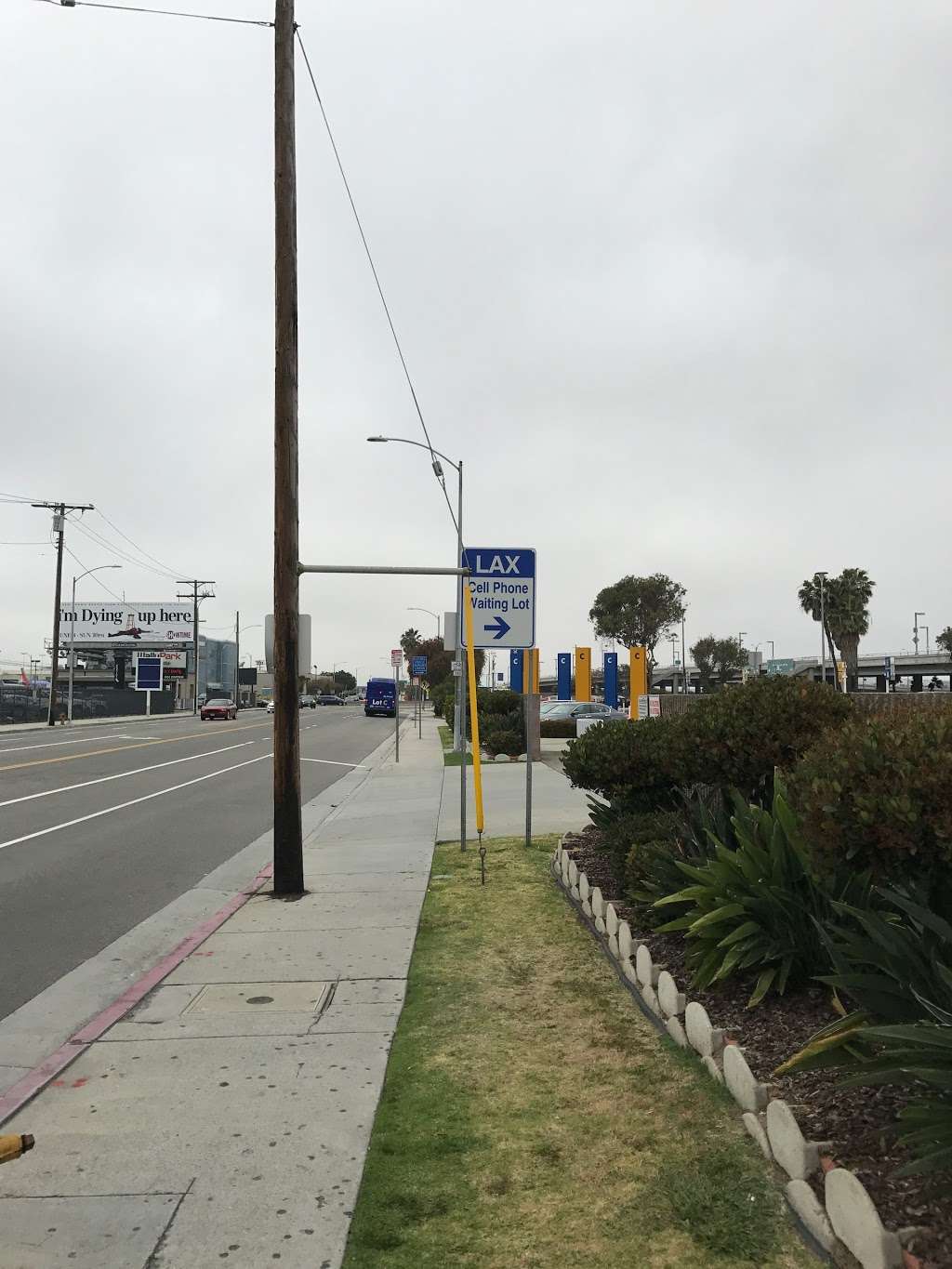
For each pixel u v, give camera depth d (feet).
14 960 23.65
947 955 12.34
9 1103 14.53
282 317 30.76
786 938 15.81
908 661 290.97
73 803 54.80
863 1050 12.13
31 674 346.13
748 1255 10.00
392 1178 12.02
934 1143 9.53
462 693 84.79
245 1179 12.05
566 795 56.39
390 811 51.75
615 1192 11.44
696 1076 14.43
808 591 254.06
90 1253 10.46
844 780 12.00
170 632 305.94
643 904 21.18
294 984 20.52
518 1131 13.16
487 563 35.81
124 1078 15.40
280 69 30.63
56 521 171.12
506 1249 10.41
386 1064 15.81
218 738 124.47
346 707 386.32
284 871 30.14
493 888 29.96
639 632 269.64
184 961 22.50
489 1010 18.37
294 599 30.94
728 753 21.83
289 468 30.83
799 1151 10.77
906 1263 8.75
